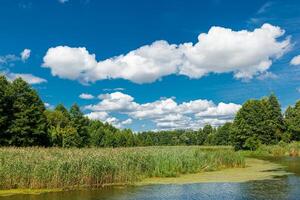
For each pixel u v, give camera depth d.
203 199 23.97
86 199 24.08
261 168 42.31
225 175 35.53
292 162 52.09
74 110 96.38
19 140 64.94
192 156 39.00
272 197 24.45
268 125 86.19
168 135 188.75
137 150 39.31
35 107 68.00
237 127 87.69
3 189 26.83
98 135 117.69
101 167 30.03
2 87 64.50
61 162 28.59
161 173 34.44
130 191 26.92
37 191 26.55
